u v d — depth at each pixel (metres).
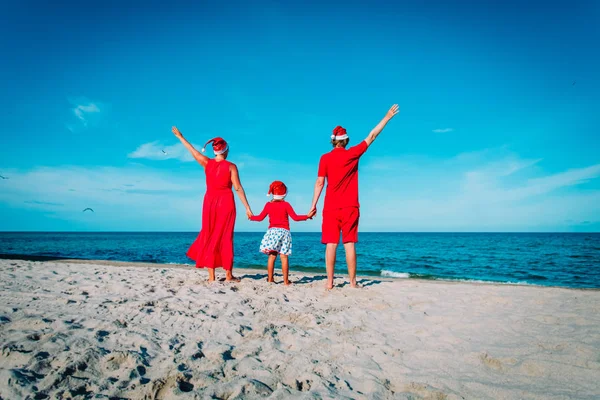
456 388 2.19
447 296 4.82
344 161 5.09
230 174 5.53
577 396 2.05
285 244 5.74
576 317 3.68
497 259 20.34
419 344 2.95
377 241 57.66
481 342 2.97
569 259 20.20
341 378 2.29
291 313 3.78
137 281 5.54
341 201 5.20
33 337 2.78
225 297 4.32
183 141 5.80
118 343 2.74
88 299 4.15
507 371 2.44
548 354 2.68
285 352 2.70
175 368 2.34
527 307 4.21
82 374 2.20
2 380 2.03
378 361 2.60
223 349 2.68
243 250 24.52
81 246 34.47
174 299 4.16
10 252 23.12
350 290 5.05
